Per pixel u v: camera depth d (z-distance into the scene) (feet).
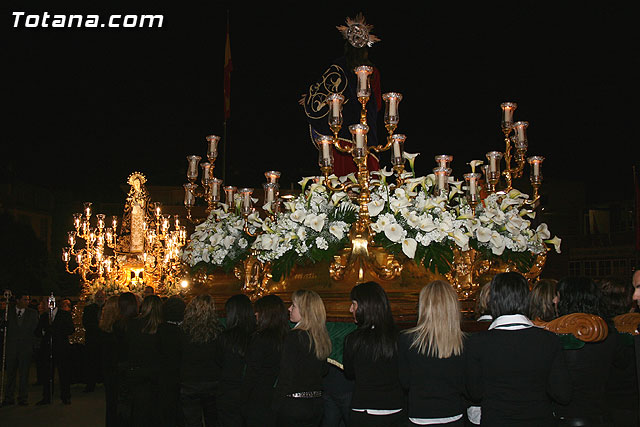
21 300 33.65
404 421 13.29
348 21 24.48
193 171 24.34
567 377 11.50
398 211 18.39
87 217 46.29
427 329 12.28
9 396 33.24
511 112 22.00
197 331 18.49
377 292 13.57
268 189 20.72
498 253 19.29
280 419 14.30
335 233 18.48
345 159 24.39
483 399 11.71
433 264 18.22
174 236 47.34
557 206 90.02
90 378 37.37
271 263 20.06
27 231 84.58
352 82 24.57
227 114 53.72
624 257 78.95
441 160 19.53
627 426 13.55
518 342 11.46
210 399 18.72
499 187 25.82
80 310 42.73
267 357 15.85
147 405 19.71
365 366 13.17
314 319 14.61
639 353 11.49
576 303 13.76
